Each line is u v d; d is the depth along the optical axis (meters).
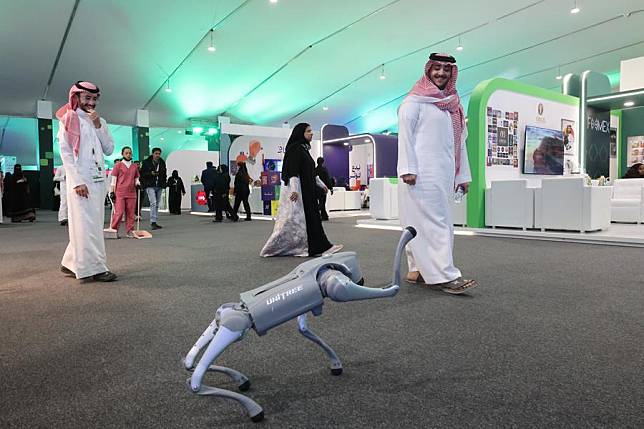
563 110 9.59
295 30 12.67
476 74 16.70
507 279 3.48
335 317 2.54
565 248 5.18
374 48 14.18
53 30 11.49
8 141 21.22
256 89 16.77
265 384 1.69
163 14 11.17
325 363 1.88
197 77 15.16
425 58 15.21
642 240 5.17
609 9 12.10
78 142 3.50
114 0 10.43
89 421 1.44
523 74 16.88
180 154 18.20
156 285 3.47
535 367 1.80
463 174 3.46
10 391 1.66
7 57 12.66
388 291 1.58
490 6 11.81
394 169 14.43
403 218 3.30
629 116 12.05
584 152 10.29
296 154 4.84
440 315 2.56
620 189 8.58
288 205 4.87
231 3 10.97
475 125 7.19
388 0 11.34
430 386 1.65
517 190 6.69
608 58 15.31
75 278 3.78
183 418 1.45
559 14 12.34
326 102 18.69
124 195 6.80
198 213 14.70
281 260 4.63
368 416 1.44
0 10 10.45
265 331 1.41
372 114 20.73
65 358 1.98
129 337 2.26
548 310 2.62
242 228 8.59
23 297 3.12
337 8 11.62
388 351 2.01
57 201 16.48
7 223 10.48
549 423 1.38
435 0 11.44
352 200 14.62
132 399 1.59
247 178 10.73
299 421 1.42
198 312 2.71
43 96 16.09
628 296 2.93
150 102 17.17
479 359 1.90
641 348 2.00
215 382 1.72
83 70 13.90
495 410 1.46
